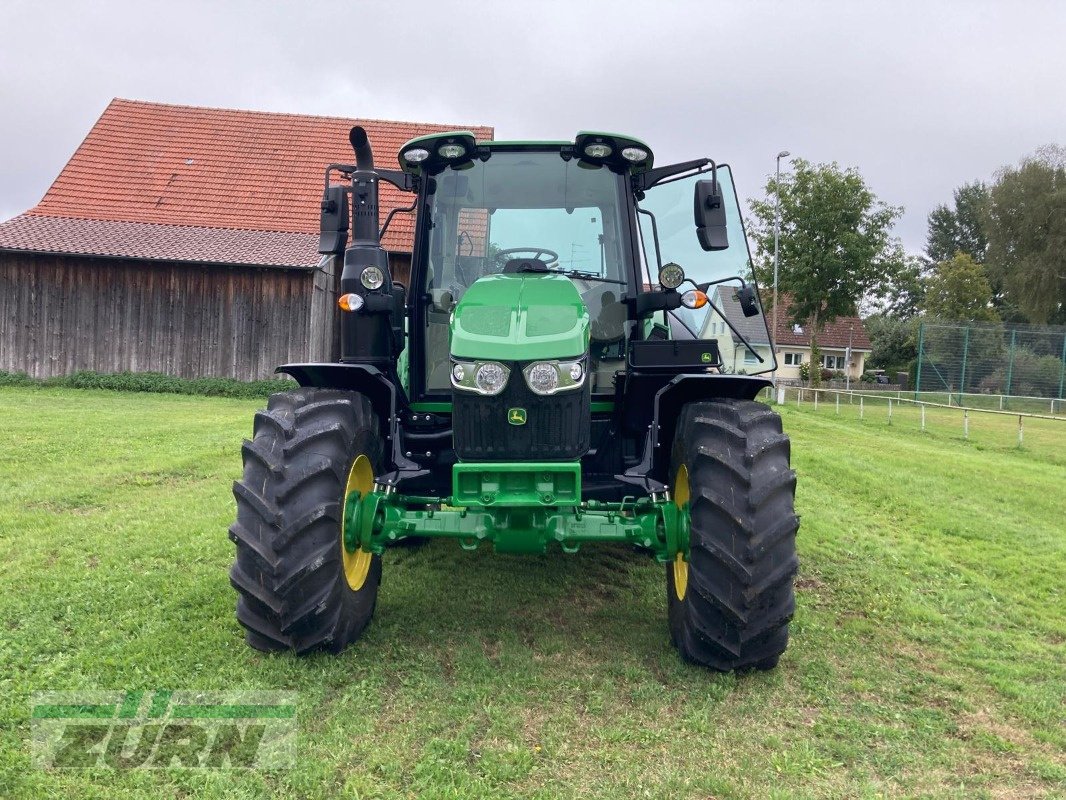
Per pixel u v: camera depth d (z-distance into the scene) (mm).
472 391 3256
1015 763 2840
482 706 3031
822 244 26766
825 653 3820
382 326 3881
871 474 8969
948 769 2777
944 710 3268
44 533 5125
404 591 4383
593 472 4066
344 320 3848
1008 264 41500
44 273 16938
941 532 6617
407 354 4227
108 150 19891
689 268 4250
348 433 3432
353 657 3404
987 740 2982
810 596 4746
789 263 26891
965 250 72250
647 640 3771
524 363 3232
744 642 3256
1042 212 39656
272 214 19000
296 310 17266
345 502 3400
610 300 4152
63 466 7465
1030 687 3510
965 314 51844
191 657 3324
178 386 16672
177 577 4320
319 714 2920
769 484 3254
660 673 3428
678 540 3439
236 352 17281
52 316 16969
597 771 2623
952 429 16609
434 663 3391
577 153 4176
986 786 2672
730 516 3197
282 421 3365
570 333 3318
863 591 4863
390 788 2473
